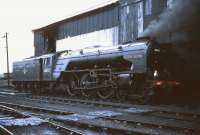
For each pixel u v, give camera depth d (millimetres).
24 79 26766
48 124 9344
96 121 10180
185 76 15547
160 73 15414
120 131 8148
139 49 15773
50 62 22844
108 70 17969
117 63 17484
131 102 15938
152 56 15320
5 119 10383
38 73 24312
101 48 18734
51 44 32375
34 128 8930
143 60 15461
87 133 8258
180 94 15930
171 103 15430
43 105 15547
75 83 20750
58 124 9773
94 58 18812
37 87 25234
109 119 10414
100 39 25266
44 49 33406
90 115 11492
